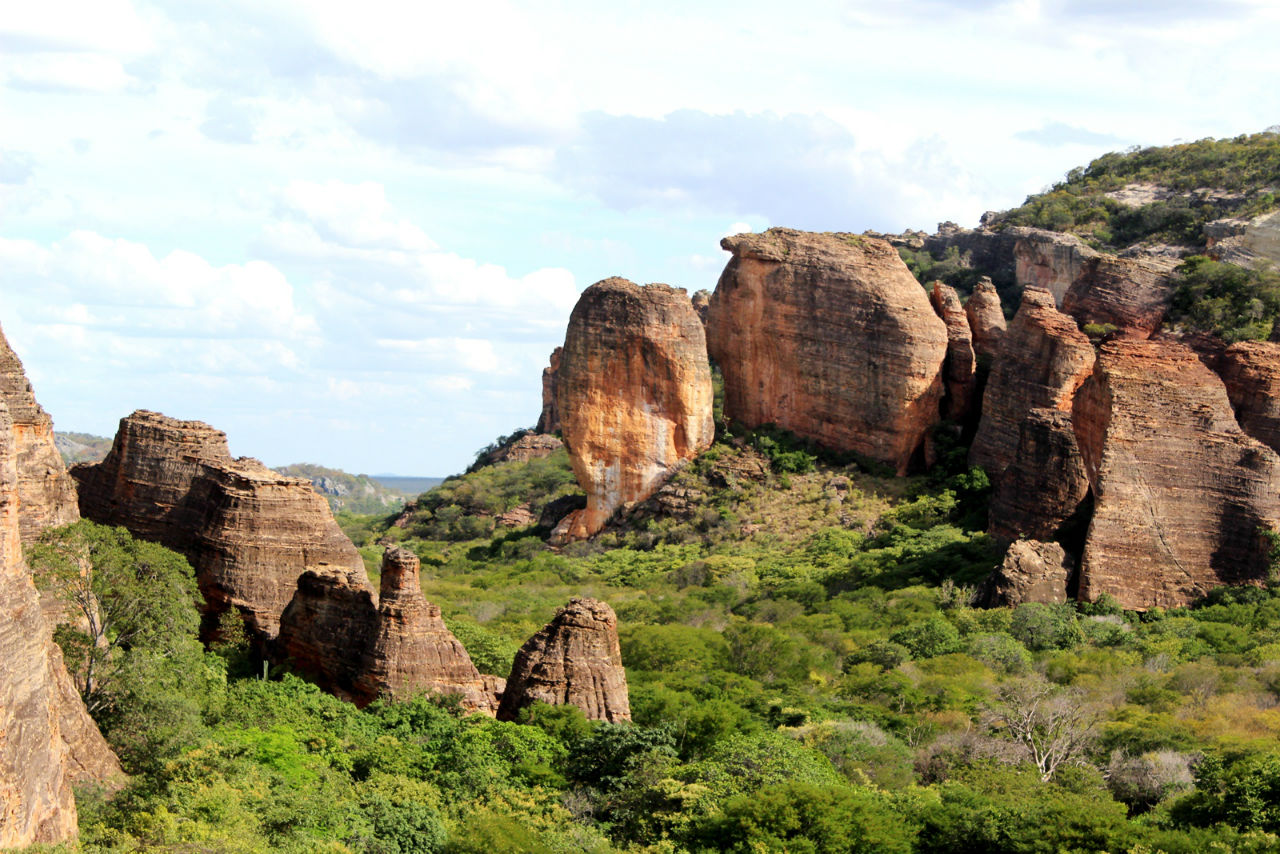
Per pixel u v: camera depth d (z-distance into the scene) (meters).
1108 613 76.12
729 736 50.22
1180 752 52.38
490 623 76.00
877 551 91.38
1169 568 78.12
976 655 67.94
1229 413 81.31
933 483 103.44
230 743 44.88
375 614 54.19
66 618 46.31
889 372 106.31
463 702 52.06
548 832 43.00
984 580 79.19
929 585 83.12
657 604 85.69
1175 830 44.62
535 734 48.62
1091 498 82.62
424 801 44.34
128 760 42.66
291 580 59.50
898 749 53.00
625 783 46.84
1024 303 102.62
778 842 41.69
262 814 40.28
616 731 48.62
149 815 37.66
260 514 59.78
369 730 49.22
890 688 61.12
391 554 53.06
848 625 76.38
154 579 50.62
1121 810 45.34
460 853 40.41
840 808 43.25
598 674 51.41
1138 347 83.69
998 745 53.56
